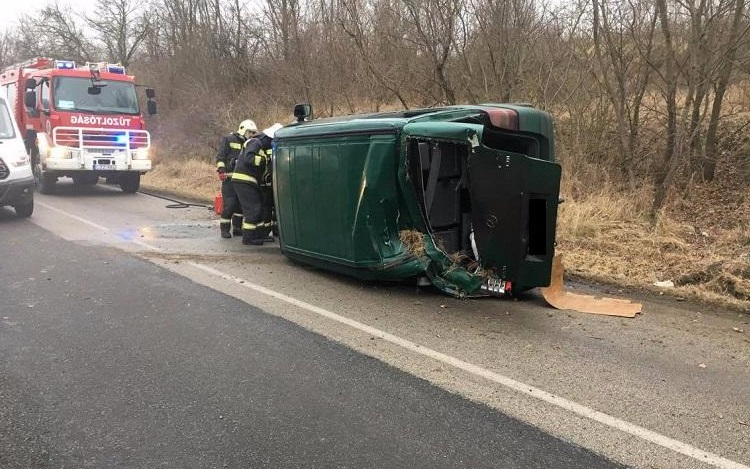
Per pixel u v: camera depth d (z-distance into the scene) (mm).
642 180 10133
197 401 3648
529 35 10891
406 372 4125
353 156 6094
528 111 6176
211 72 22484
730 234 7891
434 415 3512
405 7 11438
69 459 3010
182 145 20859
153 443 3168
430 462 3018
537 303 5863
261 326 5047
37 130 14320
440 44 11047
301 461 3016
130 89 14312
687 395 3816
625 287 6500
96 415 3457
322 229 6629
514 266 5656
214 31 22672
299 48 16391
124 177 14922
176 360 4277
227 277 6703
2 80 17078
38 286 6152
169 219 10891
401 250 6055
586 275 6898
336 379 3994
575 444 3207
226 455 3064
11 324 4973
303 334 4867
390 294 6133
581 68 10758
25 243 8336
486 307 5711
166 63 25062
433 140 5602
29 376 3965
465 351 4535
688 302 5980
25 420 3391
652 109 10305
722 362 4387
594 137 11000
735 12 8570
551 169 5281
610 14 9727
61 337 4695
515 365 4273
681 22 9250
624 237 8164
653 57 9719
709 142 9750
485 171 5531
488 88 11211
